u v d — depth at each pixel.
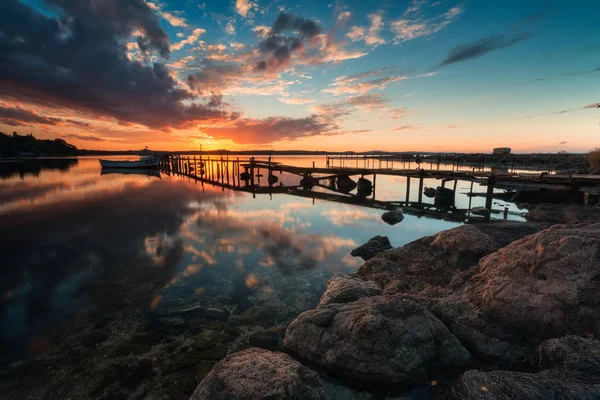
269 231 15.66
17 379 5.28
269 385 3.56
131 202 24.09
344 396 4.25
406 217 19.38
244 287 8.94
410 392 4.12
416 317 4.88
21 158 110.56
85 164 83.50
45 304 7.94
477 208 20.31
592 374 3.48
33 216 18.62
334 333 4.93
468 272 6.84
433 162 76.00
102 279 9.52
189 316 7.26
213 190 33.72
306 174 37.25
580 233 5.52
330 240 14.16
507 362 4.50
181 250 12.38
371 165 75.94
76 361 5.73
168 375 5.32
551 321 4.64
